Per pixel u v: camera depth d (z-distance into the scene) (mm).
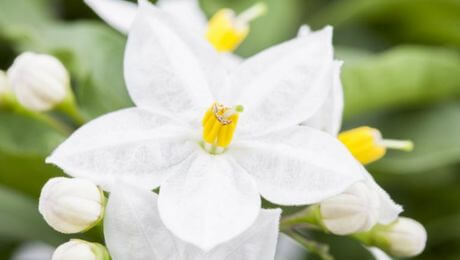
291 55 134
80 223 130
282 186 130
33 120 152
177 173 130
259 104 134
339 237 161
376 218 132
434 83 161
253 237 126
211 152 133
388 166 156
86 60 156
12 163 145
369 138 139
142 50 132
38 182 148
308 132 132
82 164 127
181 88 133
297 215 136
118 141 129
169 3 161
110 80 155
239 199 129
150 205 127
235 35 151
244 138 134
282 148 132
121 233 127
